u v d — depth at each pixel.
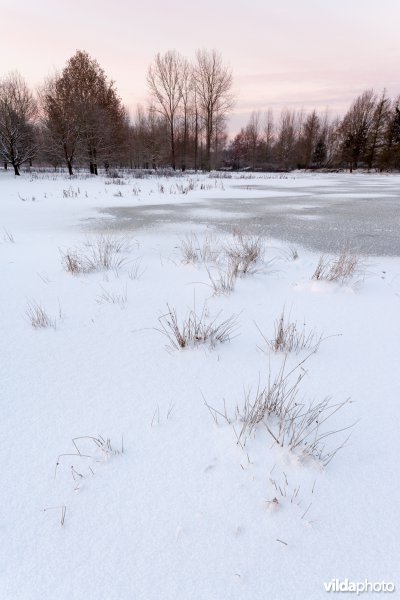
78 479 1.76
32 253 6.07
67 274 4.94
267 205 12.63
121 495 1.67
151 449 1.93
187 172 35.00
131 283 4.59
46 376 2.63
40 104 30.52
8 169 27.95
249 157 60.50
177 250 6.20
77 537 1.49
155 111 36.28
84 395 2.41
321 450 1.85
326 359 2.84
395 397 2.37
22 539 1.48
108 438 2.01
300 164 55.16
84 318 3.59
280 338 2.95
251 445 1.95
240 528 1.50
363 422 2.14
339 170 43.38
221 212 10.91
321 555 1.42
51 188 18.31
